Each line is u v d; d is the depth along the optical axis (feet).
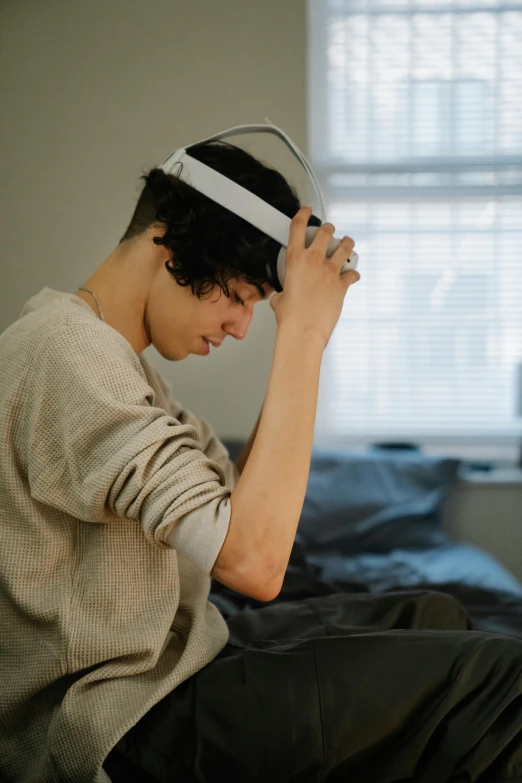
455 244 11.45
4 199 10.63
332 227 3.13
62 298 3.10
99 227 10.68
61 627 2.76
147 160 10.64
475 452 11.66
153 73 10.56
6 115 10.54
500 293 11.46
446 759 2.68
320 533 9.69
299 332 3.01
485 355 11.48
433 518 9.97
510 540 11.11
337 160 11.38
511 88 11.34
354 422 11.55
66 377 2.71
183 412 4.16
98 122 10.58
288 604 3.68
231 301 3.22
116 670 2.80
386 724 2.76
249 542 2.64
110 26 10.52
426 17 11.27
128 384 2.73
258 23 10.57
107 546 2.85
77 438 2.67
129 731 2.85
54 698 2.87
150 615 2.90
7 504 2.84
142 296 3.26
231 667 2.93
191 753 2.81
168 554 2.96
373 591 7.05
